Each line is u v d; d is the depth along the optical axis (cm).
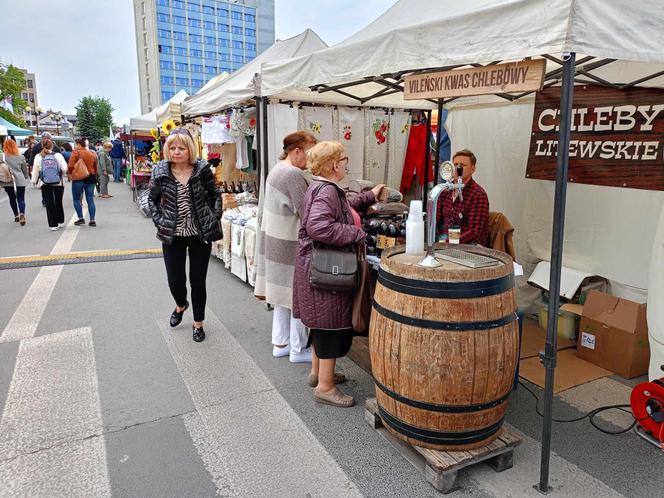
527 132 450
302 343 362
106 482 231
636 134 352
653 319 296
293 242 342
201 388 323
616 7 182
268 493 225
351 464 245
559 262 209
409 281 218
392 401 237
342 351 291
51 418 285
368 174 595
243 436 269
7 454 251
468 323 212
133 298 509
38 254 707
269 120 523
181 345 392
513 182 468
